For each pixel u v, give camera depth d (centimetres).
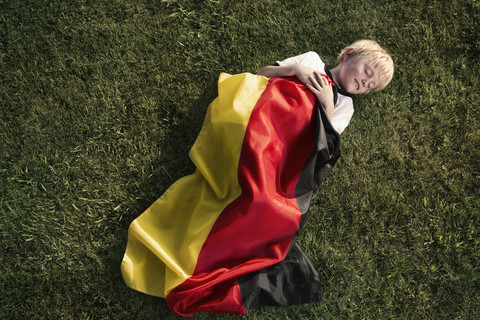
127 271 205
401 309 233
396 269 238
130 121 245
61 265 223
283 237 206
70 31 253
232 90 214
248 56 261
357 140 256
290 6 270
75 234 229
